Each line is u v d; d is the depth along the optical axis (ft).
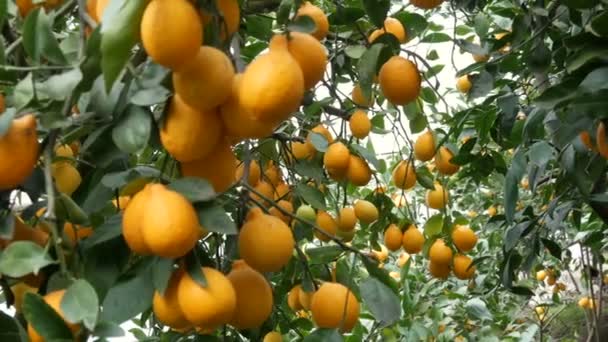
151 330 7.25
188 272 4.00
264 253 4.43
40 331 3.56
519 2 6.31
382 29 5.70
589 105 4.50
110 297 4.05
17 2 4.63
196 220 3.91
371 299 4.92
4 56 4.01
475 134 7.84
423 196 11.94
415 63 5.34
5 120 3.72
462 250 7.26
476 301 9.49
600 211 6.17
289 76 3.91
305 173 6.27
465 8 6.26
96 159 4.30
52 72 4.26
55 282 3.86
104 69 3.70
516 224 6.90
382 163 8.29
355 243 8.36
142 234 3.91
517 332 11.39
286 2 4.35
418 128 7.08
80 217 4.09
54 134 3.98
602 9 5.38
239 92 3.97
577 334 14.60
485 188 13.50
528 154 5.96
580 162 5.60
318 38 5.17
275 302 6.23
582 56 4.66
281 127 6.77
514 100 6.27
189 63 3.80
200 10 3.91
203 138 4.02
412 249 7.25
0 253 3.87
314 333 4.77
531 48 6.12
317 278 5.91
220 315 3.99
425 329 8.35
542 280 13.38
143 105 3.99
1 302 5.13
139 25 3.71
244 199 4.85
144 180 4.10
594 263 13.11
